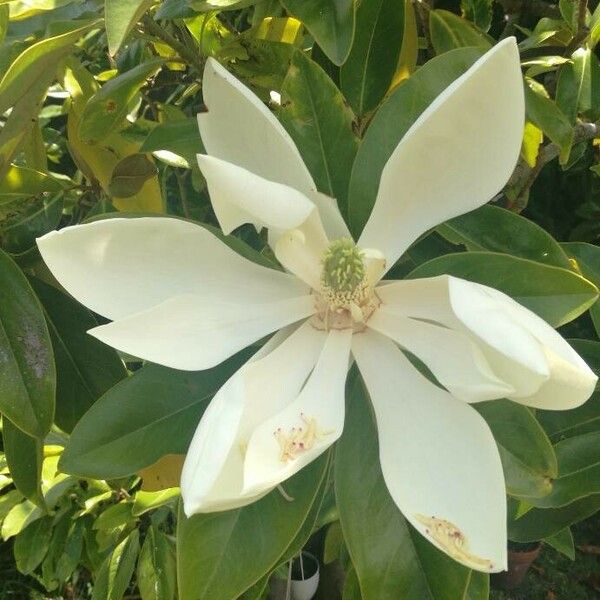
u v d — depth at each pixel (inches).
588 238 28.8
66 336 12.6
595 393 13.0
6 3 11.9
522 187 15.3
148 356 9.5
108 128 13.5
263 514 10.2
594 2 18.3
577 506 13.4
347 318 11.1
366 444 10.8
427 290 10.6
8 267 11.4
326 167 11.5
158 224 10.0
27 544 22.2
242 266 11.0
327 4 10.4
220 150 10.2
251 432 9.8
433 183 10.2
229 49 14.1
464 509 9.1
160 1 14.1
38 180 13.6
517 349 8.0
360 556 10.2
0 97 11.2
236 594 9.9
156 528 20.2
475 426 9.6
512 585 29.0
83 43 16.6
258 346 11.6
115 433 10.6
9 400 10.9
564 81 14.5
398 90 10.9
